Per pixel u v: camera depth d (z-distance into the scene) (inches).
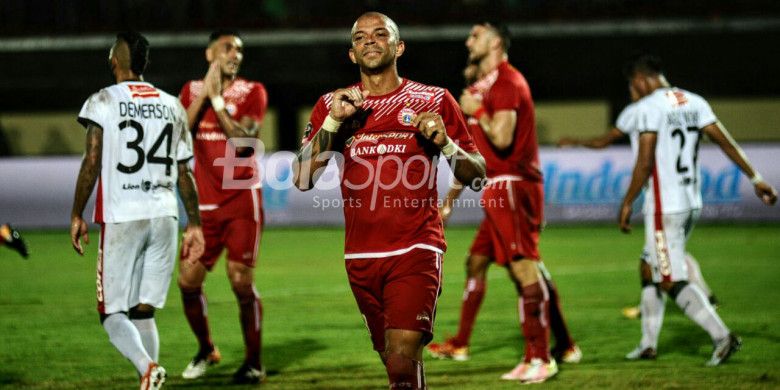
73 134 2309.3
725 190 1835.6
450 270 1317.7
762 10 2218.3
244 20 2284.7
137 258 576.4
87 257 1473.9
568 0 2374.5
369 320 499.5
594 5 2289.6
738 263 1328.7
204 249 666.2
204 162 689.6
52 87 2263.8
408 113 476.1
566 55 2256.4
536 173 693.3
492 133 664.4
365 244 479.2
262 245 1610.5
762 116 2245.3
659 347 780.0
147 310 586.2
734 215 1834.4
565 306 998.4
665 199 690.8
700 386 637.9
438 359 749.9
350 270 488.4
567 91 2278.5
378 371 703.7
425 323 468.8
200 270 690.8
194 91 717.3
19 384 669.3
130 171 565.6
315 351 780.0
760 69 2223.2
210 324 912.9
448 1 2353.6
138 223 566.6
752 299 1031.6
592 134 2297.0
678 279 695.7
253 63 2256.4
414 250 472.7
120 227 561.9
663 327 864.3
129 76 583.8
